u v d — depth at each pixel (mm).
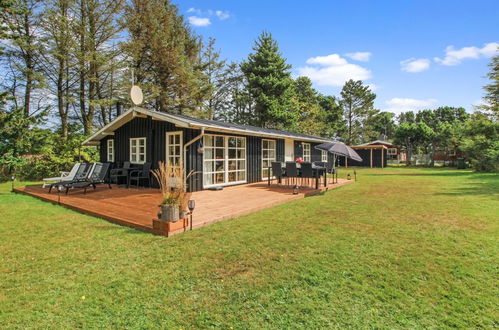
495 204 6598
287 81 25359
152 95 17750
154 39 16656
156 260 3242
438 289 2562
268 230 4457
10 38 12195
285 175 10141
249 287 2607
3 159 12703
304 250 3547
